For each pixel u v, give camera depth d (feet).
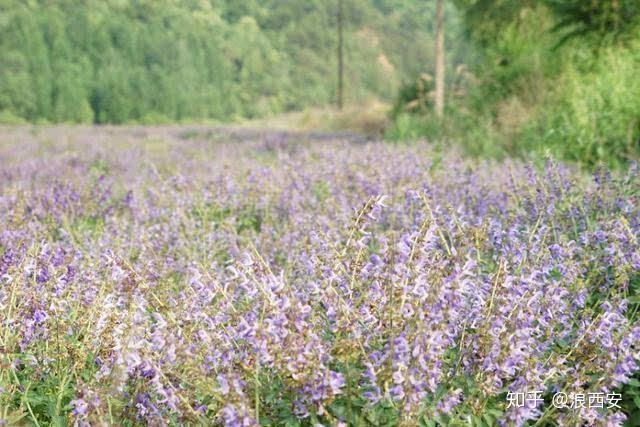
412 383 8.56
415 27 511.40
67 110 236.63
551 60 54.39
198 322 10.61
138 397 9.94
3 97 231.09
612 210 16.69
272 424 9.48
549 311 10.81
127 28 309.63
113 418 9.82
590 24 45.34
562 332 11.41
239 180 27.27
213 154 52.85
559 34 53.01
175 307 11.23
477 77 66.54
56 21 282.77
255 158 45.19
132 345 9.43
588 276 13.42
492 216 18.44
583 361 10.57
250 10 465.06
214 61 349.20
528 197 17.42
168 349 9.41
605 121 32.91
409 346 8.84
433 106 72.64
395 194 22.27
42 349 11.74
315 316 10.93
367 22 490.08
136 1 380.58
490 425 9.88
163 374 9.51
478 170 25.12
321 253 11.49
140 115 257.75
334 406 9.34
